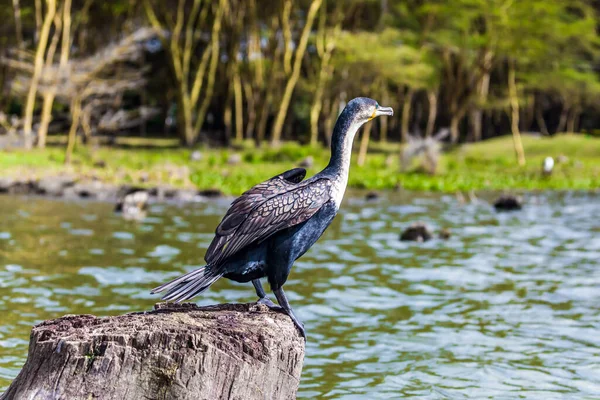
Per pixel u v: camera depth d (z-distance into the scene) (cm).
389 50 3847
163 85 4788
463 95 4603
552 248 1554
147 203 2044
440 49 4697
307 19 4009
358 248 1506
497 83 5581
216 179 2642
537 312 1048
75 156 3128
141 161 3100
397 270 1300
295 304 1055
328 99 4359
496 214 2103
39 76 3170
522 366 830
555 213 2148
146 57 4703
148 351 481
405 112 4769
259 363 505
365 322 982
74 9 4272
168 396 477
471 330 959
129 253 1358
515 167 3594
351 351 869
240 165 3288
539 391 762
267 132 5591
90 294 1058
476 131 5025
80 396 470
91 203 2062
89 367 475
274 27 4197
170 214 1898
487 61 4528
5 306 984
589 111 5809
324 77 4112
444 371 812
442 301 1097
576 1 4750
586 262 1407
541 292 1163
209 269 525
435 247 1539
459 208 2233
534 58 4319
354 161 3703
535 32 4047
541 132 5844
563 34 4078
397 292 1144
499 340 920
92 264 1251
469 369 818
